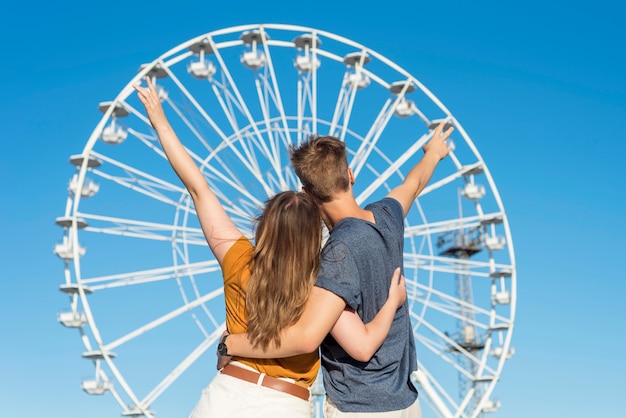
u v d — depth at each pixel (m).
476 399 26.41
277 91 24.56
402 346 4.35
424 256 25.59
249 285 4.12
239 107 23.98
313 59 26.25
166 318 23.28
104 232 24.14
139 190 24.31
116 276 23.88
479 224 27.16
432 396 23.81
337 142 4.52
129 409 22.41
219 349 4.29
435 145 5.31
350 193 4.52
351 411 4.27
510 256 26.66
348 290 4.07
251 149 23.62
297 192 4.27
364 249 4.19
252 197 23.11
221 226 4.49
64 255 24.44
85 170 24.53
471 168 27.12
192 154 23.31
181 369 22.83
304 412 4.25
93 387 23.55
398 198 4.86
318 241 4.13
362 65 27.23
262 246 4.11
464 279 39.53
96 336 22.92
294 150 4.55
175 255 24.23
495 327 26.14
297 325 4.05
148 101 4.61
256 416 4.15
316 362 4.35
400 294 4.31
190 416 4.33
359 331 4.12
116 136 24.86
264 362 4.22
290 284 4.03
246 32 26.20
